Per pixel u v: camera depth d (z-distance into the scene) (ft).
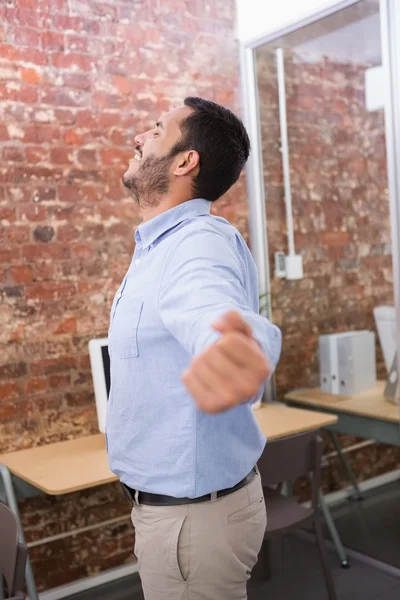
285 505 9.77
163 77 11.43
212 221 4.78
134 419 4.77
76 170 10.49
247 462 4.95
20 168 9.97
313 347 12.16
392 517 12.34
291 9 11.62
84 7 10.49
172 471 4.69
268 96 12.43
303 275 12.20
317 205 11.87
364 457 12.73
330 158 11.57
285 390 12.75
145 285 4.63
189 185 5.12
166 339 4.54
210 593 4.85
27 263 10.07
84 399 10.65
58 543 10.39
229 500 4.86
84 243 10.60
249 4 12.30
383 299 10.89
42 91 10.14
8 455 9.67
